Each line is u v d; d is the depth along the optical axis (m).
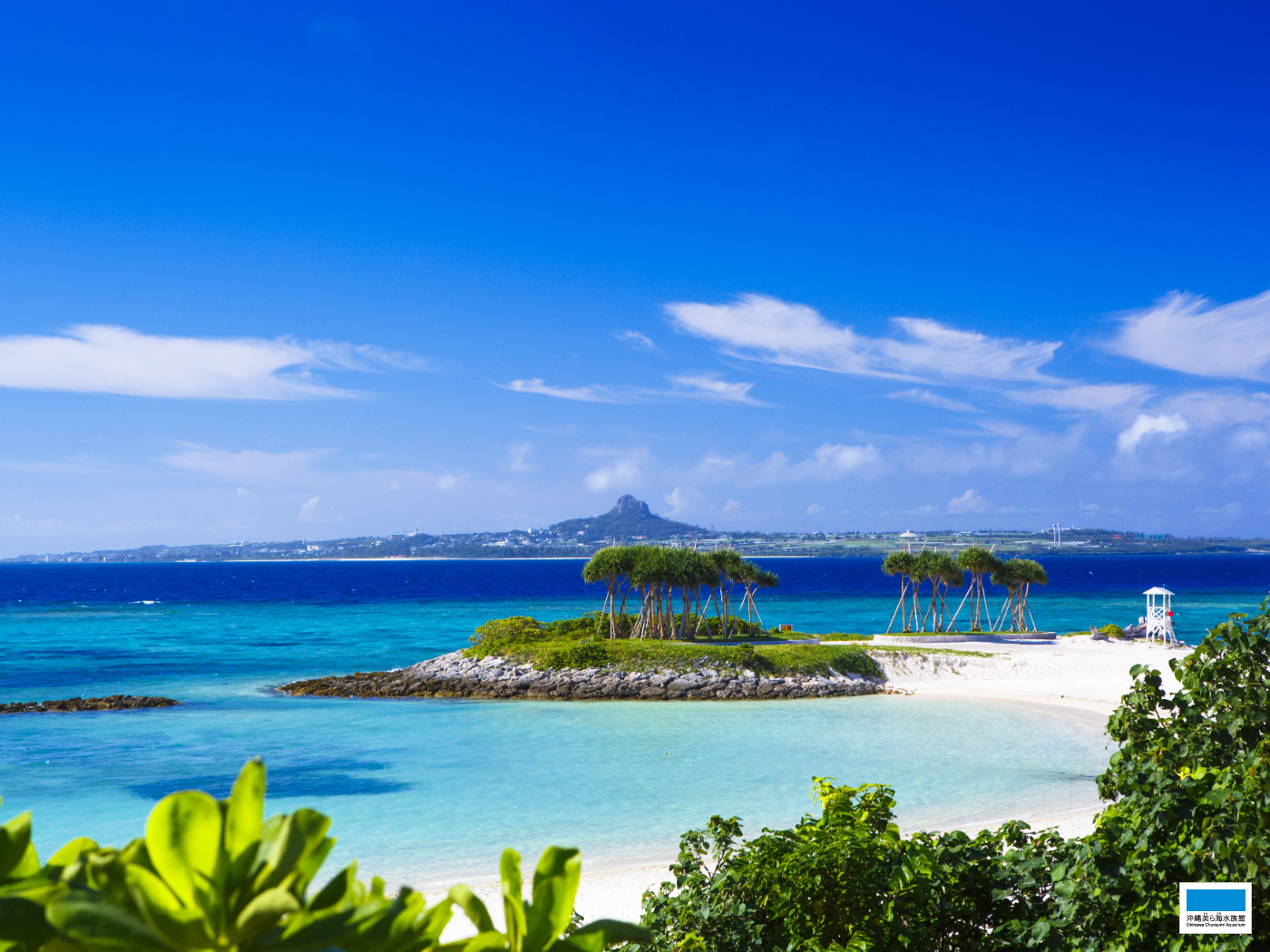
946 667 52.44
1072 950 5.74
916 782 27.61
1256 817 5.54
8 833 1.75
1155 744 6.22
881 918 6.25
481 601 149.62
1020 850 6.66
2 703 47.03
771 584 76.00
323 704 46.41
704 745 34.69
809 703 45.78
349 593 180.62
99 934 1.37
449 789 27.55
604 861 19.81
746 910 6.62
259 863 1.54
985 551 72.88
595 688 48.84
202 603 144.88
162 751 34.25
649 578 65.50
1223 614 104.19
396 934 1.59
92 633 90.00
